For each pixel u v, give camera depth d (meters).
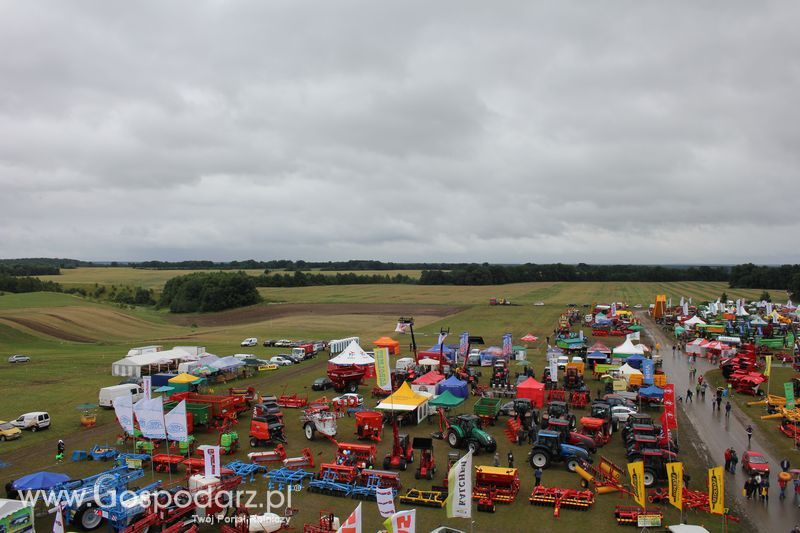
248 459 34.59
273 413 40.72
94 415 44.62
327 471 30.38
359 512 19.08
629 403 44.53
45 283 189.88
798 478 29.02
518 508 27.34
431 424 42.72
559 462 33.16
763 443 37.62
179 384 53.34
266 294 194.38
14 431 39.22
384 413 43.50
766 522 25.78
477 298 173.25
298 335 104.12
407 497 27.92
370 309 148.75
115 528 24.38
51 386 58.09
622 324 100.25
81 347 92.12
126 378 62.16
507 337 71.25
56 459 34.72
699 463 33.66
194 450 36.12
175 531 23.61
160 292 195.38
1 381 60.78
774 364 69.06
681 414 45.28
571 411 46.62
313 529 24.20
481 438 35.59
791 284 173.38
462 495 22.53
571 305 150.75
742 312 104.50
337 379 55.03
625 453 35.59
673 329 101.44
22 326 103.31
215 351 84.75
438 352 66.56
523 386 48.34
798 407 45.12
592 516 26.42
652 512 26.28
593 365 66.31
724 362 61.34
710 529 24.88
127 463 32.75
